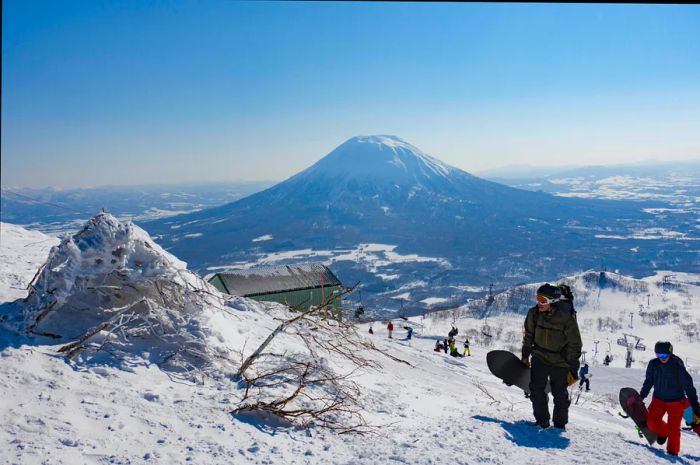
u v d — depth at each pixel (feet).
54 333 14.20
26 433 9.61
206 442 11.05
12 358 12.29
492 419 18.24
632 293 488.85
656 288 497.87
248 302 25.77
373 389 19.66
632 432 24.63
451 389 26.43
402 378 24.93
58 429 10.02
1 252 26.17
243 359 16.61
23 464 8.58
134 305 15.80
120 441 10.24
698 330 382.01
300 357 18.16
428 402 20.27
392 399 18.83
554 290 16.65
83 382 12.33
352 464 11.41
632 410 17.83
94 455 9.52
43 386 11.57
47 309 14.33
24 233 34.37
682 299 465.06
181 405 12.66
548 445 14.98
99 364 13.41
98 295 15.71
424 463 11.75
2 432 9.47
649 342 354.95
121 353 14.20
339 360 22.67
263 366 16.66
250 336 19.77
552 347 16.80
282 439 12.32
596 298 481.46
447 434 15.05
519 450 13.79
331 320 19.08
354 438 13.48
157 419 11.60
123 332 14.78
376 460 11.78
